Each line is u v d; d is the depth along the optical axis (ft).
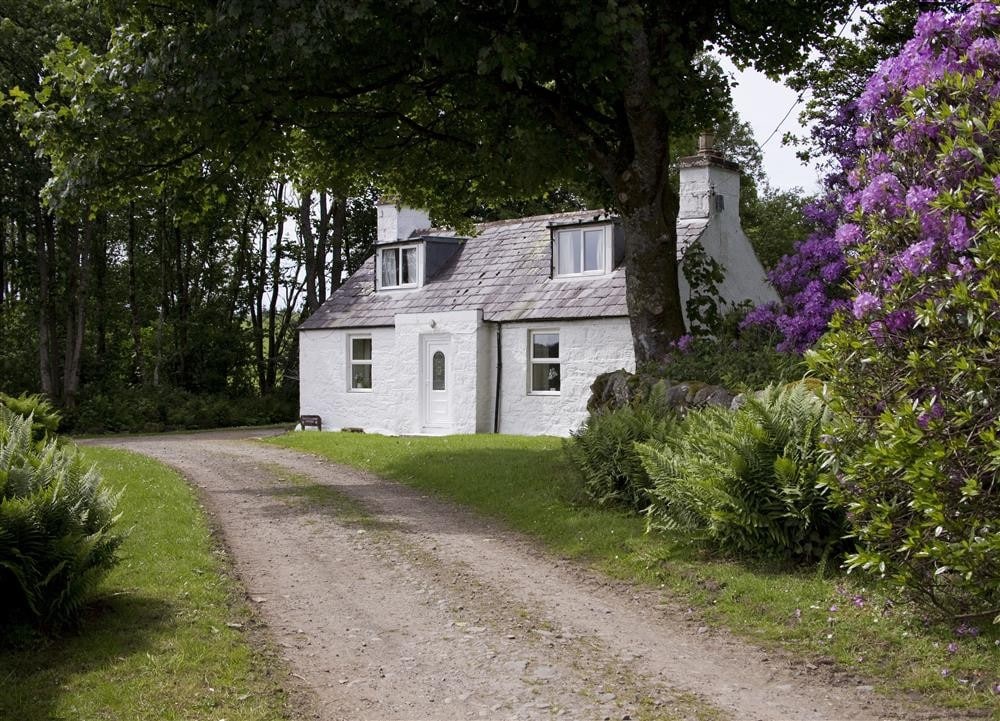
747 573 27.02
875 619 22.52
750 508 27.58
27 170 106.32
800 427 27.89
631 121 48.60
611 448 36.86
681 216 78.89
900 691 19.16
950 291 19.12
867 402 21.25
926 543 19.08
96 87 47.78
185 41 44.70
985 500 18.51
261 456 63.57
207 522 37.27
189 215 59.98
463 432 82.28
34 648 21.67
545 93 51.19
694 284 70.64
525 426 79.56
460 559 31.65
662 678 20.58
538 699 19.58
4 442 25.77
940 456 18.17
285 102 48.73
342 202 141.38
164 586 26.53
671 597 26.48
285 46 42.91
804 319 43.42
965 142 19.44
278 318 164.04
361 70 50.03
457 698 19.72
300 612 25.68
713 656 21.86
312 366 96.37
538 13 45.39
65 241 121.49
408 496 44.93
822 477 22.15
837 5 53.98
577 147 55.26
